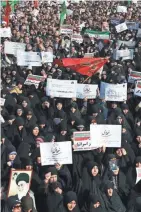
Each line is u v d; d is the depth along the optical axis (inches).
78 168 514.9
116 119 625.0
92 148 519.8
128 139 579.2
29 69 895.1
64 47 1107.3
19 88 765.9
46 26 1320.1
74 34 1194.6
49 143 486.6
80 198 461.7
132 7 2098.9
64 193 459.8
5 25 1125.7
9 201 405.7
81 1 2295.8
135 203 428.8
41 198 449.4
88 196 449.7
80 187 467.5
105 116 683.4
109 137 521.3
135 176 498.0
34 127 561.9
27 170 424.8
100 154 520.4
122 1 2389.3
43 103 677.3
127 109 669.9
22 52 901.2
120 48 1039.6
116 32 1352.1
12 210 400.2
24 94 754.2
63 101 729.6
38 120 605.3
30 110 620.1
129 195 471.8
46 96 708.7
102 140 521.0
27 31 1290.6
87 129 588.7
